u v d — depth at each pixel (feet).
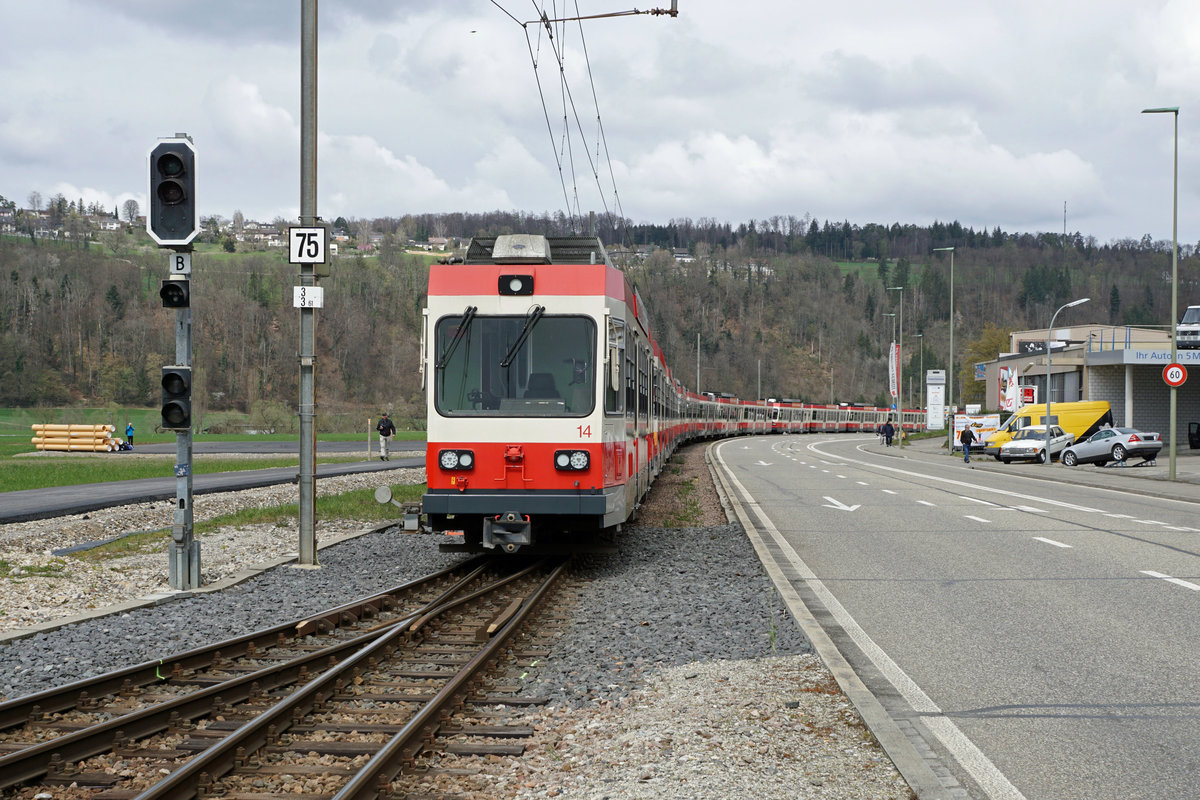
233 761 17.49
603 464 37.99
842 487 87.71
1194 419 163.63
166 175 35.91
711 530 54.54
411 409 395.34
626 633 28.96
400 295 479.00
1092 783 16.44
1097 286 645.92
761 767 17.26
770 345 564.71
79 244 510.17
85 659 25.59
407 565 43.98
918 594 34.45
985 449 171.73
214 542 50.85
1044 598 33.37
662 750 18.31
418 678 23.86
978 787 16.29
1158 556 42.98
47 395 364.17
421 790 16.53
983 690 22.25
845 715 20.26
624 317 40.93
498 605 33.47
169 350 404.98
